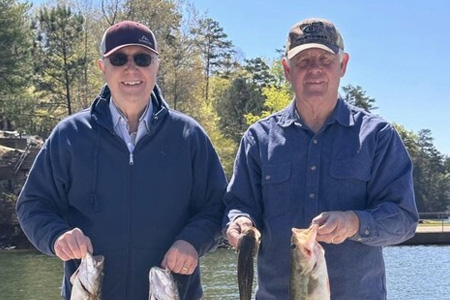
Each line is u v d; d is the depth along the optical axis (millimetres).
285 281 4105
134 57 4281
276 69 56188
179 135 4480
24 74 38188
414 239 35500
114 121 4387
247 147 4359
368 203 4055
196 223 4387
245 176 4355
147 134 4375
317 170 4082
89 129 4379
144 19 42094
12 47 36875
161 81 42812
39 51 39938
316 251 3357
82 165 4328
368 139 4055
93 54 42031
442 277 23125
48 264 24031
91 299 3656
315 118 4176
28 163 33875
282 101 46625
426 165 95438
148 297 4297
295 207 4094
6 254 27953
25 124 42188
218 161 4688
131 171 4320
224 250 28141
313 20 4137
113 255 4277
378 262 4078
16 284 19266
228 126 55531
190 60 44969
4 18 36500
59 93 42312
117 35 4293
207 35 66000
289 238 4090
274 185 4156
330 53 4047
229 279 20219
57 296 17375
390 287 21125
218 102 58312
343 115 4152
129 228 4285
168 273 3799
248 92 56312
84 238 3881
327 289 3363
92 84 42344
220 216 4523
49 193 4418
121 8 42156
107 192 4309
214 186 4598
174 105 43750
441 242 35719
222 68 67812
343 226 3582
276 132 4266
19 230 31172
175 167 4414
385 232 3770
